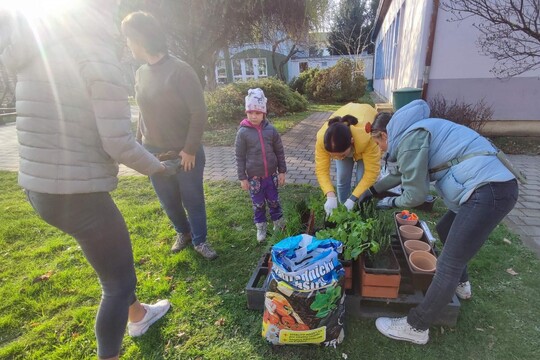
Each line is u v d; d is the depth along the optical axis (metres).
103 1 1.41
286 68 28.70
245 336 2.18
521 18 5.47
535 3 5.43
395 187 2.57
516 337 2.09
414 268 2.25
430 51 6.68
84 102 1.40
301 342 2.02
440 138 1.81
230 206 4.07
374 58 24.61
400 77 9.57
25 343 2.20
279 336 2.01
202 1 8.40
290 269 1.94
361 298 2.24
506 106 6.75
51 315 2.45
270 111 11.45
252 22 9.82
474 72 6.66
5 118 13.36
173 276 2.81
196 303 2.47
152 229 3.60
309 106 14.38
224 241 3.28
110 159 1.56
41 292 2.68
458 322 2.21
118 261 1.66
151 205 4.19
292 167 5.64
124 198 4.54
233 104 9.80
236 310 2.39
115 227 1.61
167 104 2.42
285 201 4.16
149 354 2.08
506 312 2.29
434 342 2.08
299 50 23.61
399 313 2.26
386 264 2.29
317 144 2.86
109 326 1.71
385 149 2.10
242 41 10.66
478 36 6.42
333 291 1.91
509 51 6.02
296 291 1.88
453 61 6.68
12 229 3.68
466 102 6.88
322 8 10.25
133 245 3.27
